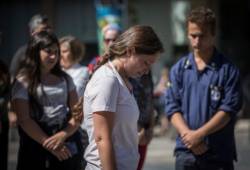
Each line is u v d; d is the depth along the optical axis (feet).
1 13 75.72
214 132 21.86
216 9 75.61
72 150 23.57
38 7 75.51
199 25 21.71
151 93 24.57
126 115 16.78
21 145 23.26
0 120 23.65
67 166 23.38
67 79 23.79
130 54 16.57
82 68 27.09
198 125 21.98
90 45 75.05
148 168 40.65
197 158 22.03
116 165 16.57
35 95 23.04
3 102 23.90
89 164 17.10
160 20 74.59
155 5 74.23
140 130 24.31
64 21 75.41
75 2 75.20
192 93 22.16
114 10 50.03
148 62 16.70
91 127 16.85
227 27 77.00
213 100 21.91
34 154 23.07
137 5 73.77
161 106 58.13
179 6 74.64
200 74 22.12
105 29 27.91
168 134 57.98
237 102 21.90
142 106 24.17
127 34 16.63
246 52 77.15
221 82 21.91
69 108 23.71
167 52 74.38
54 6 75.25
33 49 23.18
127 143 16.99
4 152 23.97
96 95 16.47
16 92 23.09
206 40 21.81
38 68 23.17
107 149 16.30
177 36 74.59
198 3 74.08
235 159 22.74
